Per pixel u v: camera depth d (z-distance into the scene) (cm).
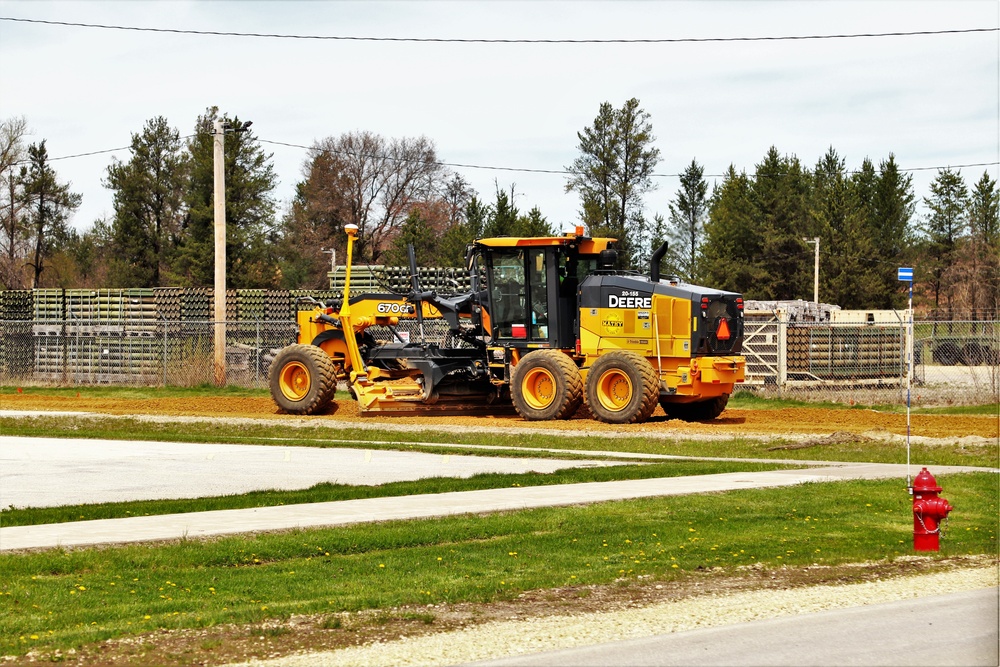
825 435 2086
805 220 7100
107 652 808
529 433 2173
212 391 3434
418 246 6241
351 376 2569
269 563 1092
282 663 785
